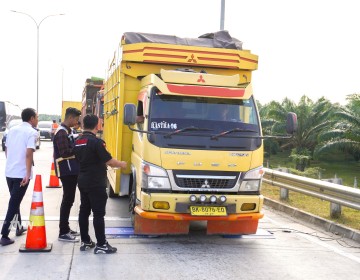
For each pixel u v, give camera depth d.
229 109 7.36
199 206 6.78
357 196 7.91
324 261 6.41
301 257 6.58
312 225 8.91
